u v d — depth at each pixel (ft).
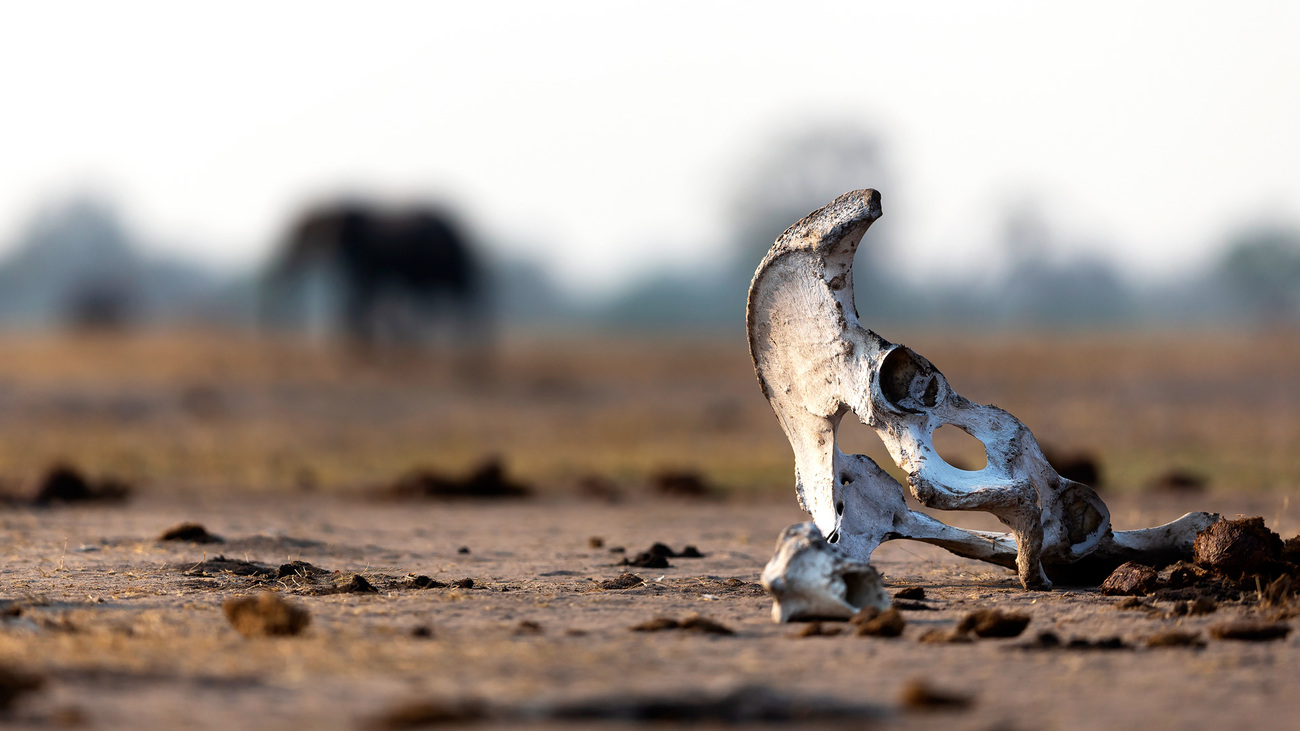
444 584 107.55
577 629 81.92
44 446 310.45
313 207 550.36
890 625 79.36
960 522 163.73
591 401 479.41
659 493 231.71
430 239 549.13
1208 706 61.36
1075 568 107.04
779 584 85.40
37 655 69.36
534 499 224.74
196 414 397.19
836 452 106.42
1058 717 59.16
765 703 60.13
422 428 390.01
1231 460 253.65
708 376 593.01
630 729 56.18
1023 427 103.24
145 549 136.05
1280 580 94.12
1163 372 535.19
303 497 226.99
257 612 78.84
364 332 552.41
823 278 103.40
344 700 60.70
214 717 57.41
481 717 57.06
